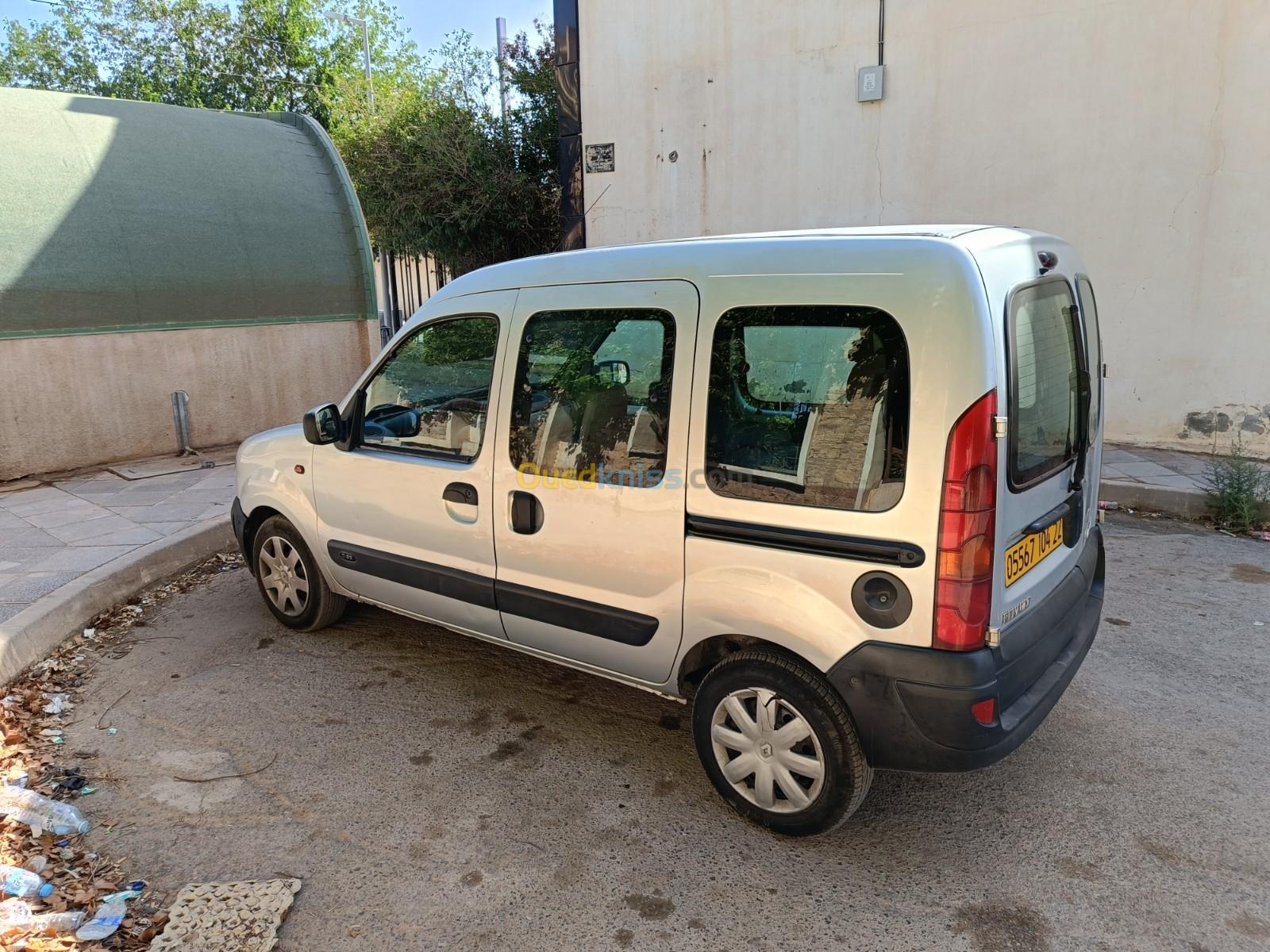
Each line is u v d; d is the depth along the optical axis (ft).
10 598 15.81
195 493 24.04
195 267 29.68
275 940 8.31
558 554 11.14
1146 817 10.15
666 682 10.75
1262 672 13.66
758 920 8.61
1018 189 27.48
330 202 34.37
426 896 8.99
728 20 30.73
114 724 12.53
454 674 14.08
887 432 8.50
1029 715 9.13
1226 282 25.41
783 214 31.24
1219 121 24.58
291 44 80.28
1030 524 9.31
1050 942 8.27
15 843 9.59
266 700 13.23
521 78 46.26
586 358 10.78
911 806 10.48
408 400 13.05
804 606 9.04
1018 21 26.40
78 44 81.41
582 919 8.66
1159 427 27.17
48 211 26.48
